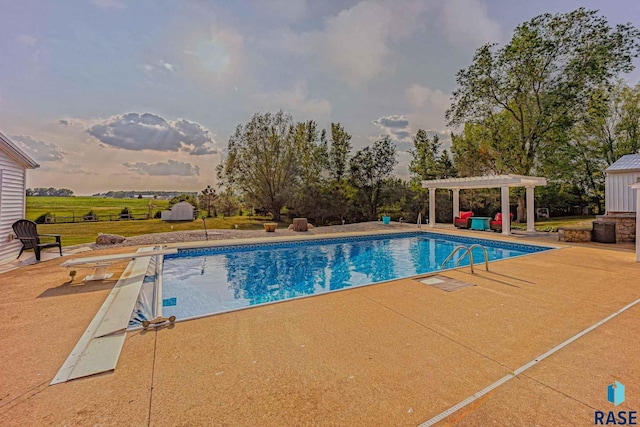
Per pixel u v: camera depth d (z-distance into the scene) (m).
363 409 2.16
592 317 3.90
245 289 6.90
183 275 7.86
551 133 17.94
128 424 2.03
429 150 25.61
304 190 24.11
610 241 10.30
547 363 2.78
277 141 23.83
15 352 3.09
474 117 20.28
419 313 4.07
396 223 19.72
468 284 5.48
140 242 11.30
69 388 2.46
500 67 18.55
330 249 11.56
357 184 25.83
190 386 2.46
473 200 23.36
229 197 26.84
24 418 2.10
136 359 2.91
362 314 4.05
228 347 3.14
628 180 11.11
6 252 8.16
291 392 2.37
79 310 4.32
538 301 4.55
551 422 2.01
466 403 2.21
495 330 3.52
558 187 21.48
